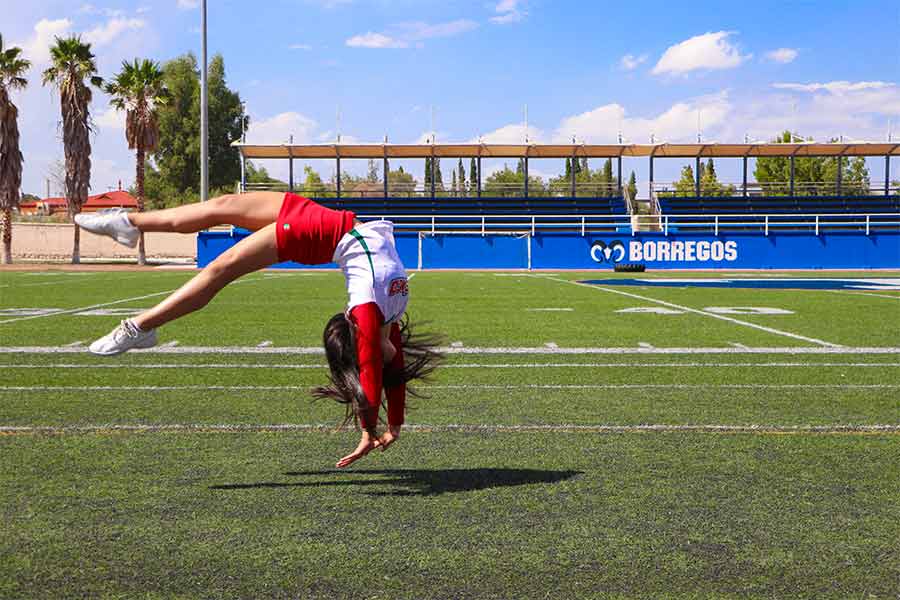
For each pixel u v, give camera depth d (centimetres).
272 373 670
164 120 6569
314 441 439
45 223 4622
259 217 385
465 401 550
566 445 429
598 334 943
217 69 6675
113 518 311
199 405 536
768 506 327
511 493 344
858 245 3203
